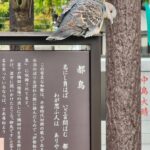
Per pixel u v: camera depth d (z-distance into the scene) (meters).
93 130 4.46
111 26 5.97
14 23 6.34
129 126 5.96
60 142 4.45
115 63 5.98
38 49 4.59
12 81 4.42
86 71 4.46
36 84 4.43
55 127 4.45
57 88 4.45
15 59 4.42
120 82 5.96
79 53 4.45
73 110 4.46
